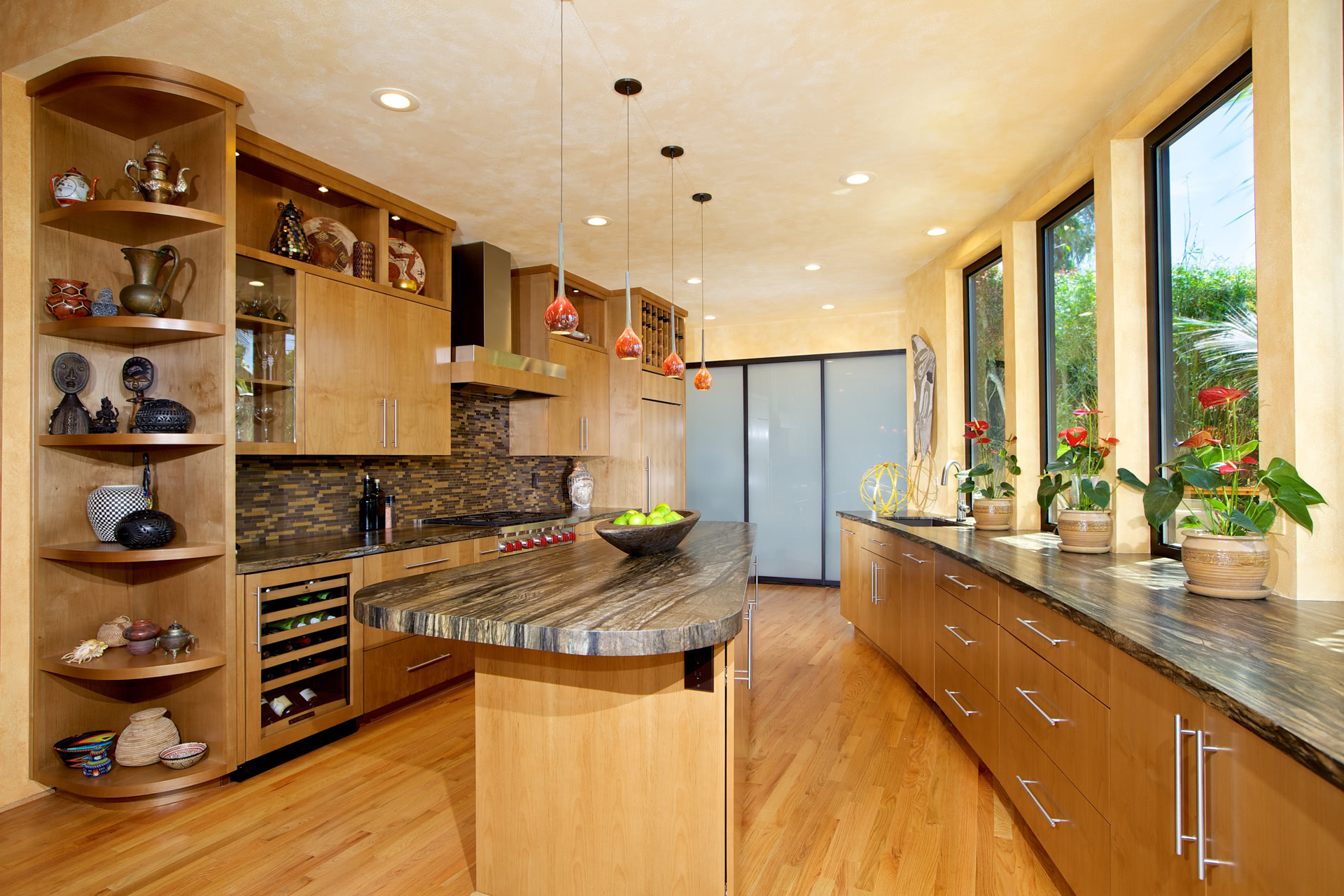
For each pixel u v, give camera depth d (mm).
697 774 1724
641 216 3895
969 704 2797
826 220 3982
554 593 1861
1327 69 1829
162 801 2471
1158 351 2629
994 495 3941
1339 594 1825
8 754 2463
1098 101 2672
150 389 2742
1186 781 1291
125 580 2766
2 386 2471
